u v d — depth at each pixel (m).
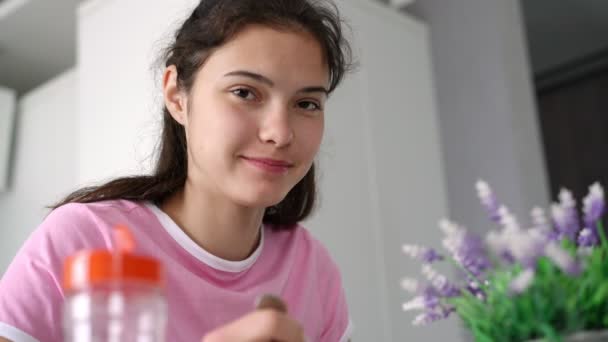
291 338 0.43
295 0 0.82
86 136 2.13
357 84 2.07
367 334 1.87
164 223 0.89
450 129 2.35
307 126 0.78
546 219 0.51
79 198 0.91
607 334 0.43
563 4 2.77
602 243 0.49
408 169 2.16
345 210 1.92
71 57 2.70
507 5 2.31
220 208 0.88
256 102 0.77
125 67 2.02
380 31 2.21
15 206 2.62
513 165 2.16
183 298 0.83
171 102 0.91
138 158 1.90
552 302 0.44
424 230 2.15
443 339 2.05
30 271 0.76
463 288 0.51
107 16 2.13
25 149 2.63
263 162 0.77
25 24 2.44
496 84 2.24
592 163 3.34
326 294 1.06
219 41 0.79
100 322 0.35
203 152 0.80
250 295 0.89
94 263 0.35
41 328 0.74
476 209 2.23
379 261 1.97
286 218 1.04
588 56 3.28
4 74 2.85
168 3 1.90
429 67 2.38
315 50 0.79
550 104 3.53
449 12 2.39
